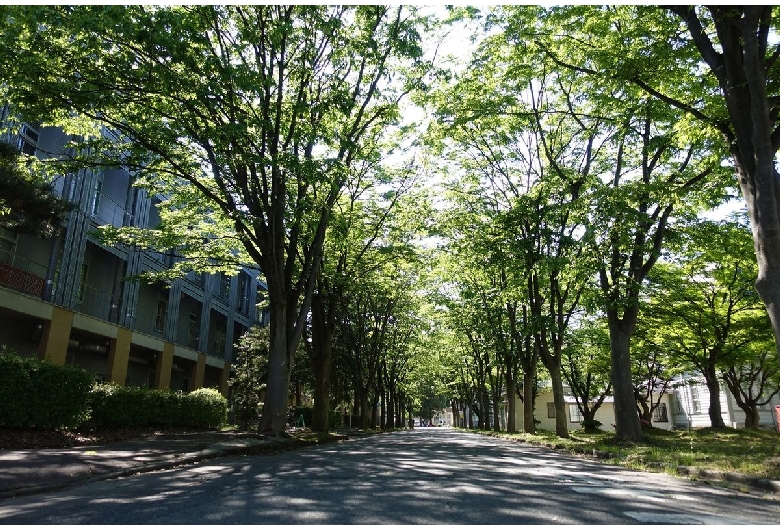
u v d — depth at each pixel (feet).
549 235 62.39
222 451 39.01
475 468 33.65
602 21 41.14
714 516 19.21
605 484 26.99
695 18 34.63
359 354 117.91
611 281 56.54
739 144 33.17
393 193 72.79
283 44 44.27
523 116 53.06
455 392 224.53
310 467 32.45
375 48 45.91
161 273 63.36
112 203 83.15
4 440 34.60
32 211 40.19
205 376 130.00
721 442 55.57
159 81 37.91
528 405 86.69
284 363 53.42
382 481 26.21
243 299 147.95
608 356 106.42
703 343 82.12
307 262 57.67
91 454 32.37
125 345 83.56
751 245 61.05
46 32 35.73
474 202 71.05
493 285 81.15
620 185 52.24
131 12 34.96
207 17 42.16
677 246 61.00
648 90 39.34
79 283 71.72
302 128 44.29
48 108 38.83
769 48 37.81
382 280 93.50
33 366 38.17
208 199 54.90
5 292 58.85
